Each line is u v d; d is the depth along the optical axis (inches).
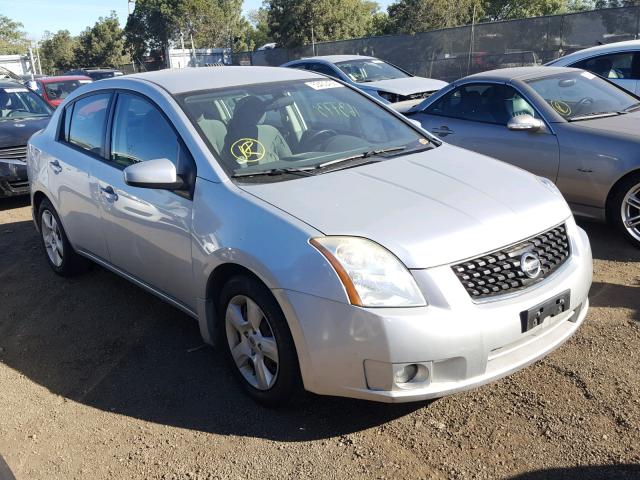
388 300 103.7
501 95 241.8
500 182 131.0
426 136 164.1
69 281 205.6
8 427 127.6
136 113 157.5
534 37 723.4
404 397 105.0
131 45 2226.9
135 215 150.0
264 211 117.9
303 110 158.2
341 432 118.3
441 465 107.4
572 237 127.0
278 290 110.6
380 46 871.1
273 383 120.6
